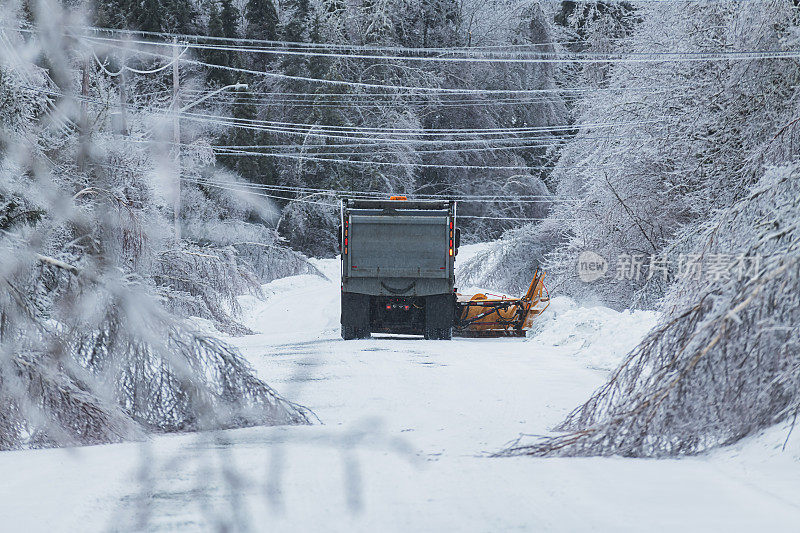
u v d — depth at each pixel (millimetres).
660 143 115938
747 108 106125
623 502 21734
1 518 19531
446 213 95750
